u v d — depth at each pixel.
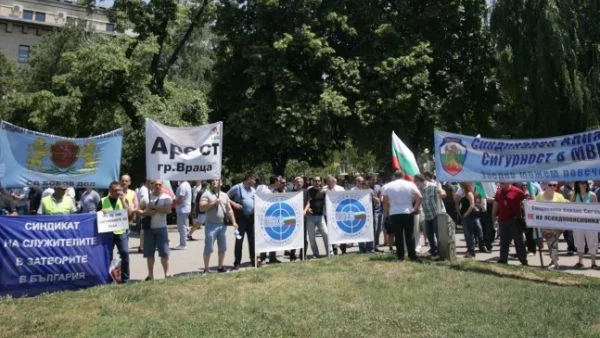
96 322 6.72
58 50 37.53
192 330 6.30
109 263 9.29
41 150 8.89
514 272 9.85
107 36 25.28
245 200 11.53
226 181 33.16
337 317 6.74
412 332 6.09
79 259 8.93
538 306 7.14
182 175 9.97
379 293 8.09
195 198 17.27
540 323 6.32
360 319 6.63
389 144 25.14
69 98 24.55
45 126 26.31
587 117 21.20
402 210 11.12
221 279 9.33
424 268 10.04
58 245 8.73
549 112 21.70
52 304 7.64
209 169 10.24
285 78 23.67
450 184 15.15
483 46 26.66
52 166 8.96
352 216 12.96
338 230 12.80
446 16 25.64
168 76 31.22
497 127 27.06
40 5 71.94
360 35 26.03
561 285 8.66
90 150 9.31
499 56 23.41
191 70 33.56
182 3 26.92
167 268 9.84
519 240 10.88
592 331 6.01
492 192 13.91
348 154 56.28
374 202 14.15
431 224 12.09
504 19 22.41
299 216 12.09
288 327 6.36
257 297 7.94
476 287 8.39
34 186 8.82
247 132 23.64
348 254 12.62
